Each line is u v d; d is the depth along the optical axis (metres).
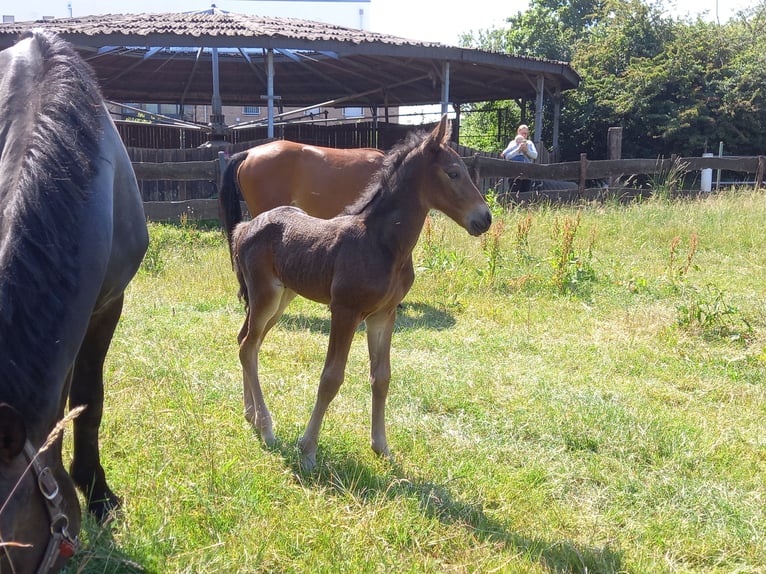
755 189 12.76
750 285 7.86
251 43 12.53
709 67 21.92
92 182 2.36
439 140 3.64
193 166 11.06
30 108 2.57
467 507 3.28
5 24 13.96
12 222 2.04
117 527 2.87
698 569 2.96
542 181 14.23
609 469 3.82
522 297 7.41
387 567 2.77
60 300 1.99
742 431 4.30
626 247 9.75
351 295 3.52
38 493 1.78
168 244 9.37
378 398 3.75
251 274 4.08
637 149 22.77
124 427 3.78
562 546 2.99
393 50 13.34
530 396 4.71
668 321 6.45
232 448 3.67
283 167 6.95
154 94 20.77
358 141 17.16
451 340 5.97
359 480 3.43
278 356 5.34
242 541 2.85
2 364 1.81
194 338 5.57
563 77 16.53
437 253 8.32
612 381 5.12
